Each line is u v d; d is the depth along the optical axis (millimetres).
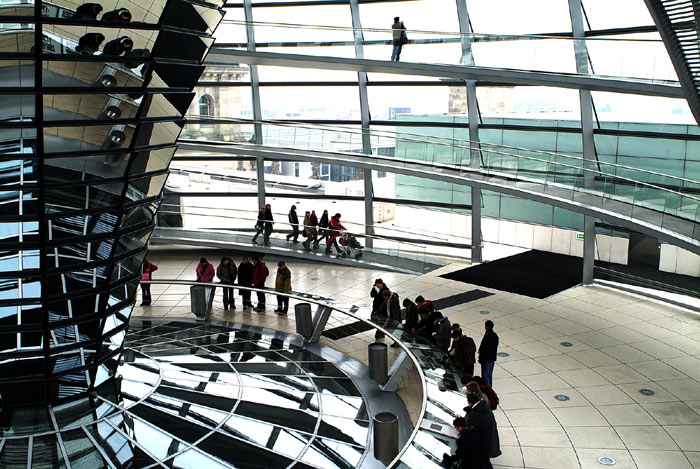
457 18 25594
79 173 11391
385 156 26359
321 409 14008
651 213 19031
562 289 23484
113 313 13422
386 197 29125
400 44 23188
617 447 12875
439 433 11336
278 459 11828
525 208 28688
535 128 25281
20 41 9766
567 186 21391
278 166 29875
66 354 12750
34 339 12352
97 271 12531
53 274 11914
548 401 14898
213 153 29891
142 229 13430
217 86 29734
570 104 24203
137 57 10977
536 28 23938
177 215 29281
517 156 22594
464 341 15148
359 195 29469
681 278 21453
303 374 15953
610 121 23406
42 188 11078
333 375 16188
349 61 23906
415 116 27828
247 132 28016
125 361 15000
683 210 18094
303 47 24484
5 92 10148
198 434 12164
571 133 24672
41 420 12234
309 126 27406
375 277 25609
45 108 10484
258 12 28656
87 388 13195
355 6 27219
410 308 17500
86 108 10891
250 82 29500
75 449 11508
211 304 19859
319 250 27391
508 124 26047
